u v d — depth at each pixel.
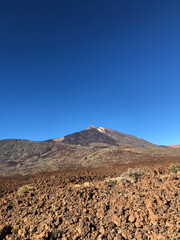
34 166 75.56
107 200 7.51
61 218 6.41
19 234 5.98
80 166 62.78
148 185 8.91
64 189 11.60
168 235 4.36
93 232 5.16
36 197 10.77
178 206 5.61
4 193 15.63
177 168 13.48
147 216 5.49
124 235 4.78
